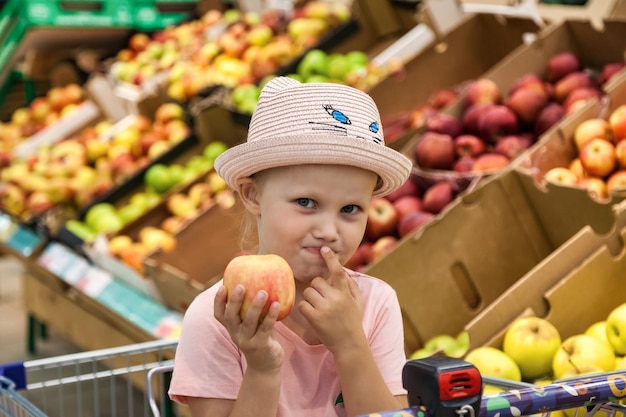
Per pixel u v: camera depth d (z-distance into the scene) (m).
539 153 2.82
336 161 1.31
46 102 6.14
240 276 1.26
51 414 3.66
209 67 5.39
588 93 3.24
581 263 2.30
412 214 2.90
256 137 1.43
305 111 1.39
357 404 1.32
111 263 3.55
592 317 2.31
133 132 4.97
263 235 1.42
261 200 1.40
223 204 3.38
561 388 1.14
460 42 3.97
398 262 2.47
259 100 1.48
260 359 1.24
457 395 0.99
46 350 4.83
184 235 3.31
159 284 3.16
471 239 2.57
